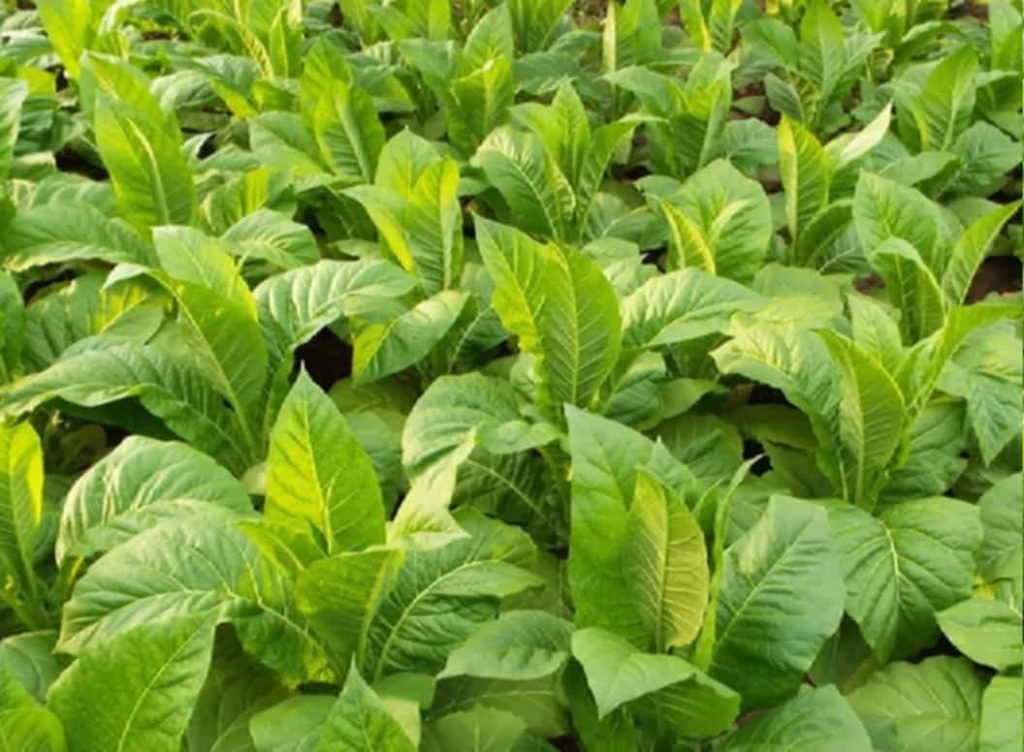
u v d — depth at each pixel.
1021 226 3.61
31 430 2.23
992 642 2.25
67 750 1.96
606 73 4.09
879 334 2.53
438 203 2.87
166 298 2.96
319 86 3.39
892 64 4.41
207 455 2.49
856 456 2.55
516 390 2.65
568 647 2.13
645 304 2.65
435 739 2.18
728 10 4.20
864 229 2.81
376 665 2.26
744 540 2.17
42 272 3.25
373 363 2.71
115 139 2.90
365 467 2.12
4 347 2.71
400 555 2.12
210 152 3.96
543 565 2.57
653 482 2.00
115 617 2.12
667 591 2.09
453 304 2.77
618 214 3.44
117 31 3.87
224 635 2.32
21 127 3.60
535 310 2.51
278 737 2.05
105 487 2.34
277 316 2.72
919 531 2.43
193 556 2.19
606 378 2.63
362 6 4.36
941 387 2.58
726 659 2.12
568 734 2.29
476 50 3.64
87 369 2.59
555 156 3.28
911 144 3.65
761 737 2.04
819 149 3.12
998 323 2.82
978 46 4.40
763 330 2.63
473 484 2.63
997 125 3.88
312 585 2.13
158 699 1.93
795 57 4.07
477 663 2.05
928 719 2.26
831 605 2.09
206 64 3.84
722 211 2.84
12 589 2.38
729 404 2.95
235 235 3.01
